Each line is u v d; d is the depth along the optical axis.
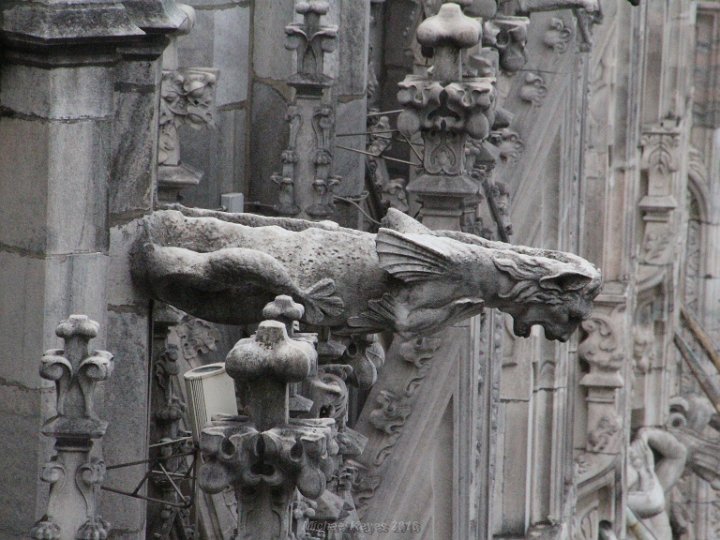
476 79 30.30
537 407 49.38
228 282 21.50
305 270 21.72
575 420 62.34
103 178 20.77
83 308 20.77
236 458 18.03
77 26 20.17
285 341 18.05
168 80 28.33
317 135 33.25
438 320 21.62
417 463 31.84
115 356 21.70
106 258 20.92
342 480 25.56
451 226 30.75
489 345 35.47
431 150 30.53
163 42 21.42
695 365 77.12
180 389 28.58
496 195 36.06
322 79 33.03
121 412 21.80
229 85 34.84
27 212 20.58
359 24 35.88
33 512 20.70
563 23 43.44
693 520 80.19
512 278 21.53
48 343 20.59
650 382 75.19
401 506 31.62
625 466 62.94
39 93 20.36
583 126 48.41
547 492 49.56
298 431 18.11
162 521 25.31
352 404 33.69
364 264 21.75
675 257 76.19
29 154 20.48
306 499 20.33
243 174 35.50
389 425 31.72
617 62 62.31
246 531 18.38
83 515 19.25
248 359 17.95
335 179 33.41
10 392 20.78
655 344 75.62
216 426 18.22
